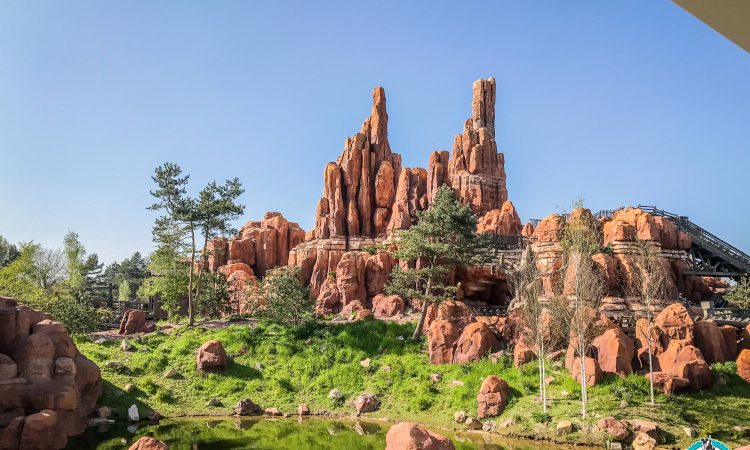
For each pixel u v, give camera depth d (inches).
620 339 1676.9
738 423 1378.0
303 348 2111.2
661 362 1651.1
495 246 2541.8
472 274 2455.7
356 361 2003.0
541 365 1561.3
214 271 3043.8
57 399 1393.9
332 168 3125.0
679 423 1382.9
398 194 3063.5
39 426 1277.1
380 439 1438.2
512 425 1496.1
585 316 1635.1
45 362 1453.0
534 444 1376.7
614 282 1989.4
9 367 1379.2
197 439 1419.8
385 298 2503.7
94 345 2047.2
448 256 2128.4
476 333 1929.1
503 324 2031.3
